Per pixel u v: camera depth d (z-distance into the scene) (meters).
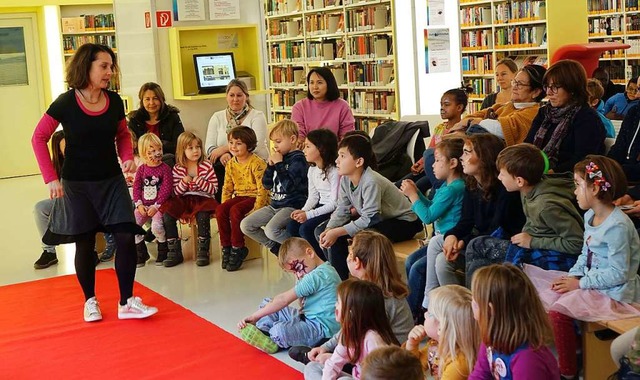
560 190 3.71
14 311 5.11
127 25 7.64
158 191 6.11
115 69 4.68
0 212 9.19
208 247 6.17
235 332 4.54
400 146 6.04
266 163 5.99
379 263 3.59
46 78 12.55
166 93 7.31
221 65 7.41
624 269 3.24
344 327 3.19
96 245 6.56
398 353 2.49
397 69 9.13
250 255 6.24
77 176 4.68
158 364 4.08
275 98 12.20
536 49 9.84
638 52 10.80
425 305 4.11
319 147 5.17
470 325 2.93
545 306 3.41
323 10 10.76
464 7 10.80
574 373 3.35
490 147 4.02
